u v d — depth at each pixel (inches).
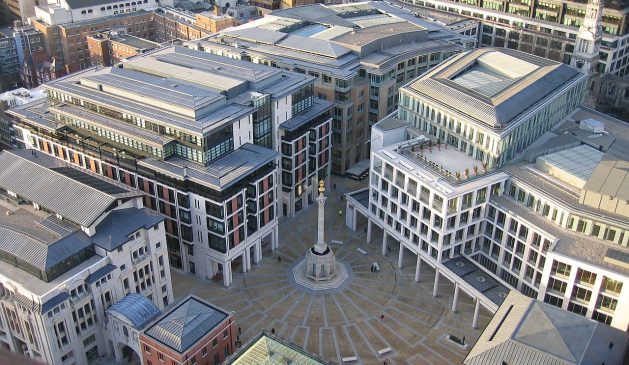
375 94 7795.3
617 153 5915.4
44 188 5226.4
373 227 6801.2
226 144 5861.2
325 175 7377.0
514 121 5841.5
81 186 5157.5
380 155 5969.5
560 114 6835.6
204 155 5585.6
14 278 4665.4
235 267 6161.4
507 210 5393.7
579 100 7253.9
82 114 6220.5
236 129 5954.7
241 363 4077.3
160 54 7357.3
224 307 5600.4
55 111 6378.0
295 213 7032.5
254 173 5816.9
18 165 5516.7
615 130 6658.5
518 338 4153.5
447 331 5329.7
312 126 6894.7
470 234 5674.2
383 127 6614.2
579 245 4948.3
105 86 6269.7
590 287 4731.8
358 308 5595.5
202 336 4478.3
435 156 6043.3
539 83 6535.4
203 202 5541.3
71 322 4692.4
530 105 6186.0
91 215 4904.0
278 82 6737.2
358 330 5334.6
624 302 4584.2
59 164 5679.1
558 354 4003.4
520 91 6304.1
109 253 4862.2
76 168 5674.2
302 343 5177.2
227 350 4739.2
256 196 5880.9
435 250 5585.6
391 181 5900.6
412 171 5649.6
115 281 4958.2
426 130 6550.2
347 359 4997.5
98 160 6205.7
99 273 4813.0
